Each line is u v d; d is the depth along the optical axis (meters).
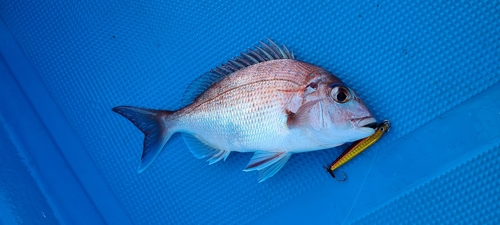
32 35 0.50
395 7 0.42
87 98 0.49
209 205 0.45
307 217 0.43
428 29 0.41
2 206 0.44
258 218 0.44
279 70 0.38
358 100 0.37
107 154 0.48
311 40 0.44
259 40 0.45
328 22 0.43
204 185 0.46
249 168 0.39
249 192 0.45
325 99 0.36
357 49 0.43
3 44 0.50
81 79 0.49
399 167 0.41
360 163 0.42
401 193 0.41
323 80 0.37
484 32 0.40
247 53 0.43
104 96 0.48
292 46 0.44
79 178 0.48
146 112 0.41
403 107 0.41
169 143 0.47
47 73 0.50
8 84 0.50
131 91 0.48
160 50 0.47
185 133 0.42
